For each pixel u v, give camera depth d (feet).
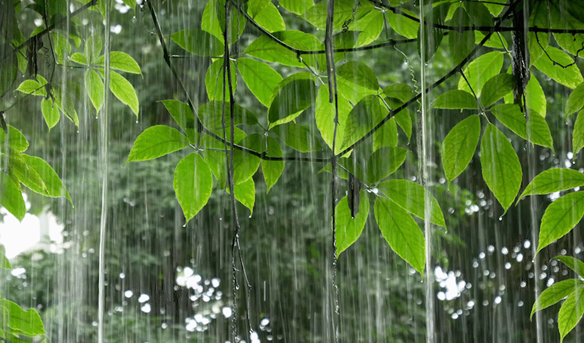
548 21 7.79
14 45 8.19
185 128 7.79
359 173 7.73
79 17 8.25
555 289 7.72
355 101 7.86
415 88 7.91
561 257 7.72
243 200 7.87
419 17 7.91
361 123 7.81
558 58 7.84
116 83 8.19
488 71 7.91
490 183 7.67
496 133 7.66
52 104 8.27
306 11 7.97
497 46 7.88
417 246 7.69
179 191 7.77
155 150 7.75
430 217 7.68
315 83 7.86
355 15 7.95
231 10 7.88
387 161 7.72
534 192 7.66
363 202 7.73
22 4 8.23
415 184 7.70
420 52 7.86
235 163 7.78
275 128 7.80
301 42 7.87
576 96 7.75
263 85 7.88
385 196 7.71
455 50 7.82
